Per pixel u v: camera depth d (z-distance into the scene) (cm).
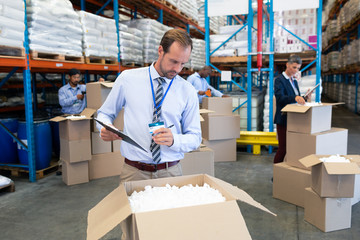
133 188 145
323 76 2125
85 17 491
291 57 392
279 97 393
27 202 369
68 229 301
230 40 643
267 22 1169
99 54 525
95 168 461
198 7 1069
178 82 176
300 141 346
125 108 180
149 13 861
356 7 882
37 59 415
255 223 310
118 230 300
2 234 292
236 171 491
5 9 358
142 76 174
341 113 1164
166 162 182
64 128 426
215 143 546
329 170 260
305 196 312
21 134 455
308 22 602
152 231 99
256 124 646
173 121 175
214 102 545
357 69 1008
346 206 291
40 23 411
